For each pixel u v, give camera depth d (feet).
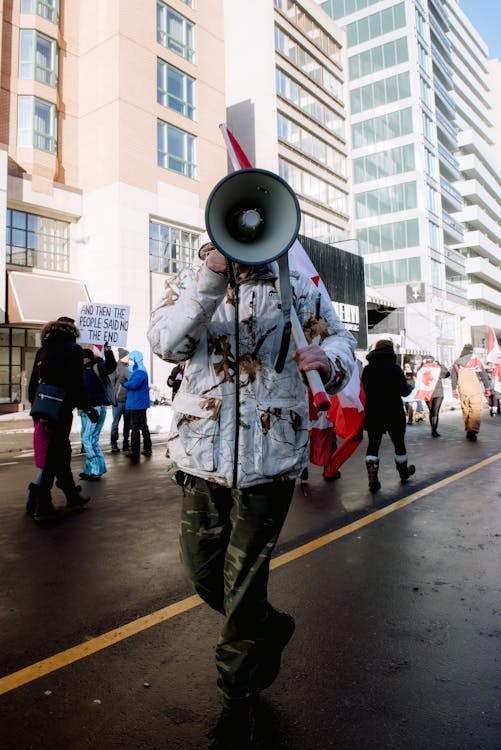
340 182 122.72
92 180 69.97
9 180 63.57
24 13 66.59
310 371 5.45
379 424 20.11
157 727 6.57
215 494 6.23
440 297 141.18
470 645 8.47
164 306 6.08
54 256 68.64
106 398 22.24
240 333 6.01
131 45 69.46
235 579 5.97
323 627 9.13
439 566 11.98
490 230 188.14
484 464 25.03
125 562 12.55
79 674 7.79
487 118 223.51
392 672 7.72
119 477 23.11
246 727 6.01
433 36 159.94
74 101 71.72
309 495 19.21
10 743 6.30
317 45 117.80
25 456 31.50
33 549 13.51
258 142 101.35
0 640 8.85
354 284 96.27
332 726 6.53
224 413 5.93
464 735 6.34
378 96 142.72
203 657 8.26
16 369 65.77
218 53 82.64
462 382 34.60
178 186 74.43
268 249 5.21
